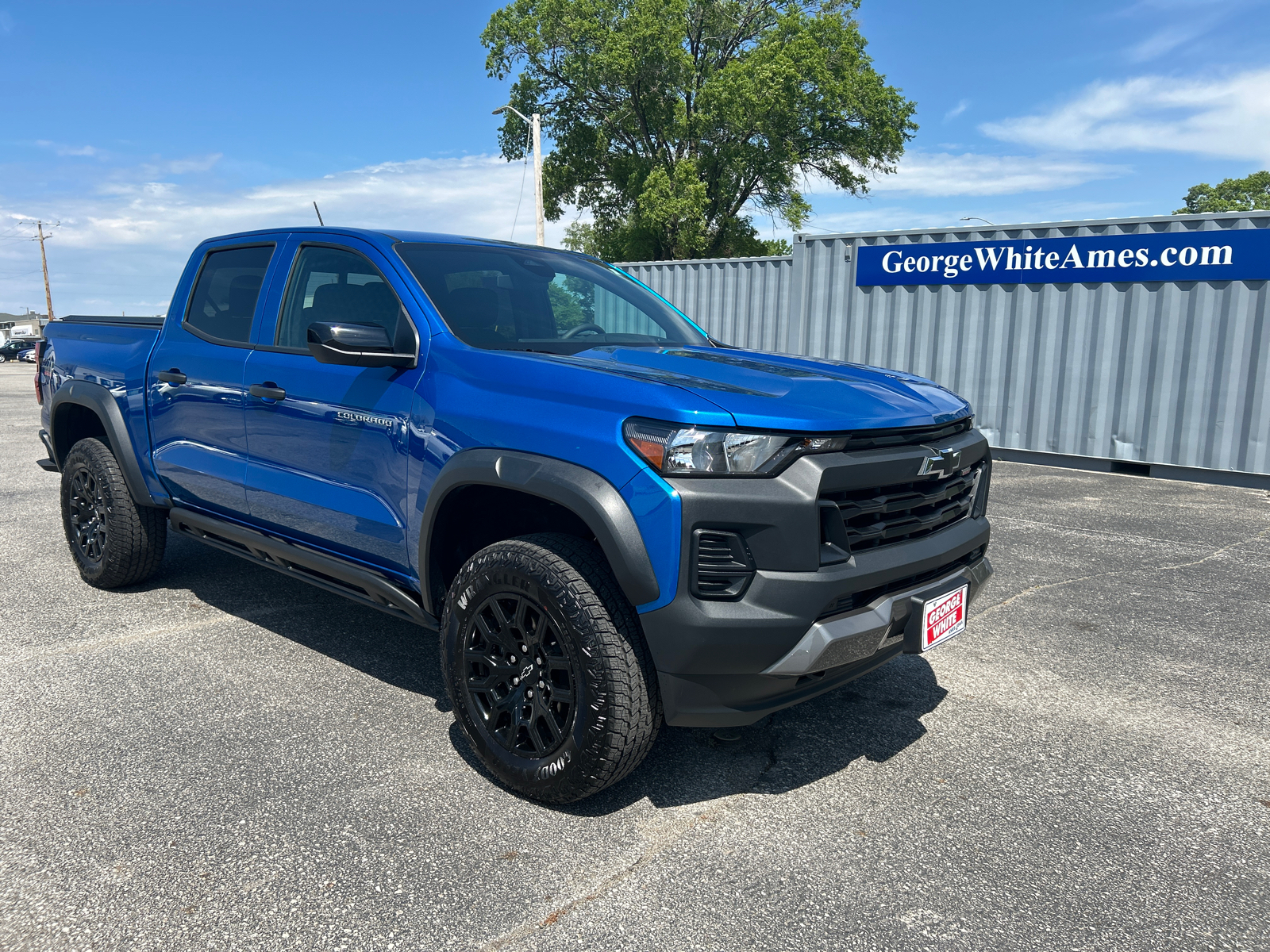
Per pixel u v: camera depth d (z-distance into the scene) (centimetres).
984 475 297
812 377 272
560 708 242
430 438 269
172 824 235
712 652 219
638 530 220
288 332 342
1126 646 393
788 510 220
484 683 255
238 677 337
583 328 332
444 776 264
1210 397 854
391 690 327
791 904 207
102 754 274
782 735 299
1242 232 820
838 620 229
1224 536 610
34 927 194
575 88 3388
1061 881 218
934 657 377
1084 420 932
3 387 2302
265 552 352
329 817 240
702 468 217
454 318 294
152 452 404
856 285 1091
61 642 372
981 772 275
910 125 3453
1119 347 904
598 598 229
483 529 292
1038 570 517
